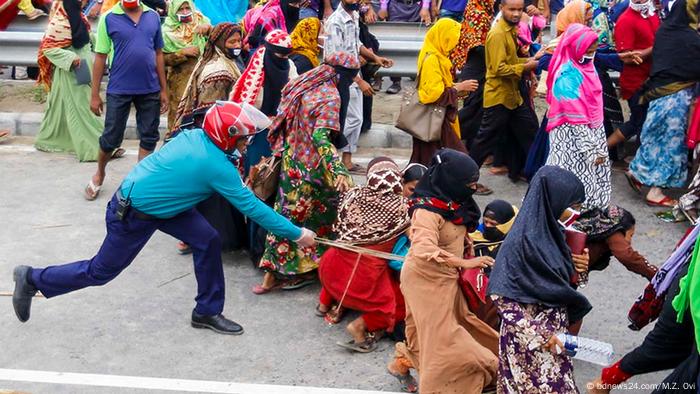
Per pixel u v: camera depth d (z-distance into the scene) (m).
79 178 8.76
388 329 5.88
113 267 5.73
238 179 5.65
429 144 7.98
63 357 5.82
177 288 6.77
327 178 6.56
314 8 10.71
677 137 8.09
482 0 8.53
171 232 5.89
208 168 5.55
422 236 4.80
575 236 4.96
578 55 7.14
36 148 9.48
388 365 5.56
